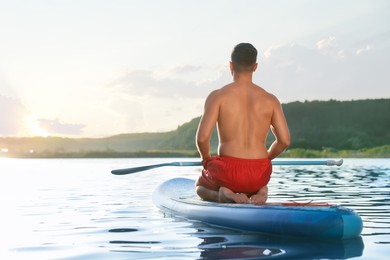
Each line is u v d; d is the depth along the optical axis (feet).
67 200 21.65
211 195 14.21
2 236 12.01
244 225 12.12
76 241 11.21
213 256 9.17
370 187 27.50
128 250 9.98
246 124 13.47
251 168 13.35
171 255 9.34
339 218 10.59
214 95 13.64
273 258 8.93
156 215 15.93
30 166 88.53
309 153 299.17
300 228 10.93
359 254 9.29
